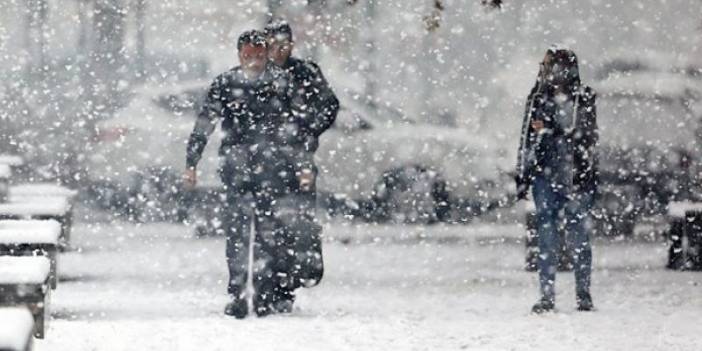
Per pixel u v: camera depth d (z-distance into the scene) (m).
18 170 39.75
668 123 45.28
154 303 26.77
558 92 25.97
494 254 37.78
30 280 17.31
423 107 67.06
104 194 44.91
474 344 21.45
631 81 46.81
